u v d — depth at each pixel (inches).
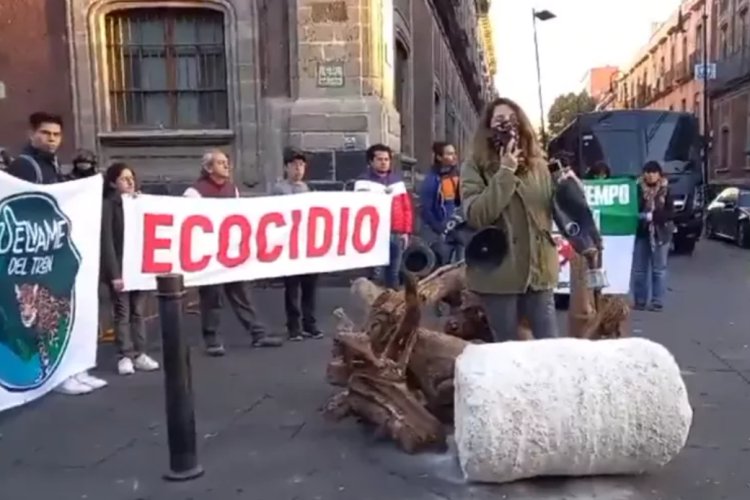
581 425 146.0
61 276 213.2
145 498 151.5
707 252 689.6
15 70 426.0
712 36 1625.2
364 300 216.1
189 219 255.6
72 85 426.6
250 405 209.6
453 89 1039.6
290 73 423.2
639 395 148.2
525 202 161.6
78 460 171.8
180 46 434.0
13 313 194.9
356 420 194.4
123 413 204.8
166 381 160.6
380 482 156.9
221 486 156.6
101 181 228.2
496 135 162.2
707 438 178.7
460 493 150.4
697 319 331.9
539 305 167.0
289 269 280.2
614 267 338.3
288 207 277.1
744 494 148.4
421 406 175.9
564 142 804.6
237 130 425.1
